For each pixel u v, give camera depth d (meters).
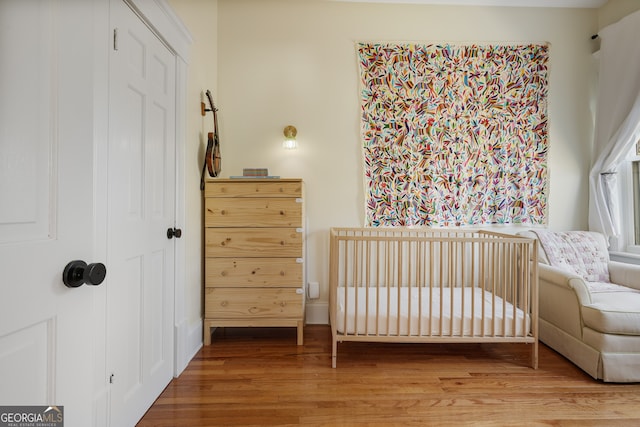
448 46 2.62
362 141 2.63
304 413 1.46
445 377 1.79
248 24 2.62
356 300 1.90
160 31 1.53
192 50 2.04
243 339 2.32
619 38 2.42
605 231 2.52
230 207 2.17
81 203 0.71
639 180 2.54
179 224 1.79
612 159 2.46
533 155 2.65
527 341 1.87
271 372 1.83
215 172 2.29
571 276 1.93
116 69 1.21
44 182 0.63
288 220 2.18
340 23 2.63
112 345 1.20
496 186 2.64
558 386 1.70
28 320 0.58
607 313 1.71
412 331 1.91
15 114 0.58
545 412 1.48
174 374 1.76
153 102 1.51
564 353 1.99
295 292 2.18
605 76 2.53
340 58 2.64
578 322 1.88
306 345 2.21
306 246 2.65
